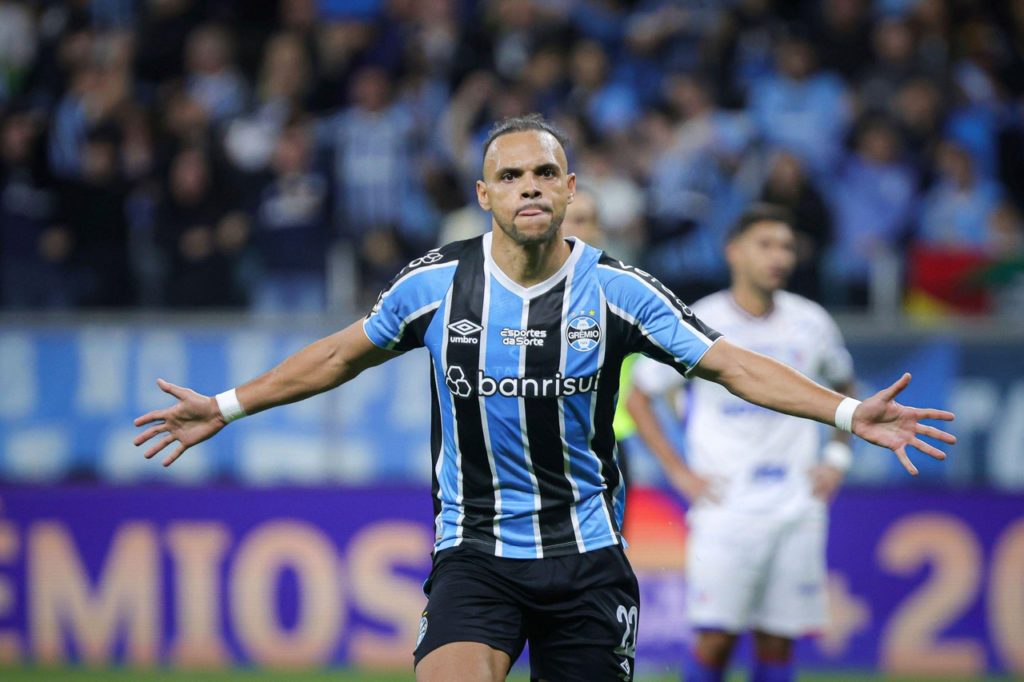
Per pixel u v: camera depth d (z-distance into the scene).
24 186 34.72
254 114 38.44
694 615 20.92
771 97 38.38
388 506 27.05
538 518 13.26
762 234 20.80
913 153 37.09
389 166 35.56
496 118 37.12
